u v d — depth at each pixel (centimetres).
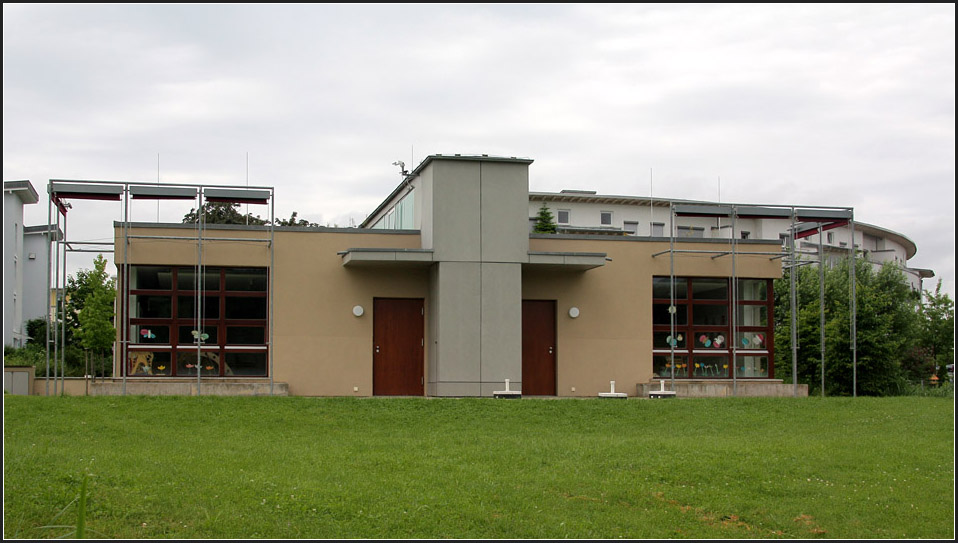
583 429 1759
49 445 1429
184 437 1548
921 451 1548
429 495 1155
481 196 2325
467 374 2275
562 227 5412
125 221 2130
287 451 1423
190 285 2300
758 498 1223
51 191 2073
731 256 2567
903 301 4131
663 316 2539
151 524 1020
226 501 1098
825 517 1145
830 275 4181
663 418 1886
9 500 1069
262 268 2328
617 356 2488
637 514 1130
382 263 2306
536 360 2466
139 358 2267
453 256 2291
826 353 3559
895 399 2212
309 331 2330
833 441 1634
